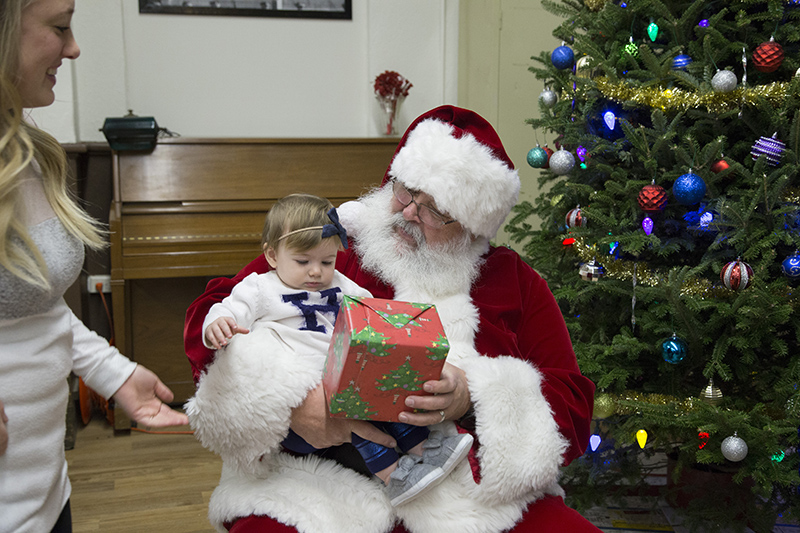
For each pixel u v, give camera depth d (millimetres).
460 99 3623
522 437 1114
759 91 1647
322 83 3490
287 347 1167
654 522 2025
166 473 2385
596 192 1948
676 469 1847
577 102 2039
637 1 1829
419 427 1113
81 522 2029
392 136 3416
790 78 1764
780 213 1630
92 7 3105
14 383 856
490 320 1324
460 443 1073
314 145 2930
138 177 2721
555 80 2143
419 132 1325
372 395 1013
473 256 1360
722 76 1629
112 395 1017
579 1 2152
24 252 847
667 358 1744
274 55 3414
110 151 2977
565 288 1997
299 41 3434
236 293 1209
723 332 1799
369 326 986
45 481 900
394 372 994
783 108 1657
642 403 1755
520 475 1090
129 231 2652
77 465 2438
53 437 922
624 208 1905
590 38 2035
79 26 3105
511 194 1314
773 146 1644
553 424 1154
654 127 1789
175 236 2678
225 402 1067
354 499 1106
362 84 3537
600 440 1899
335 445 1161
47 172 932
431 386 1016
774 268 1759
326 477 1135
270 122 3457
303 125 3502
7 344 856
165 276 2660
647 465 2322
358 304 1047
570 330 2012
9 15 795
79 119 3168
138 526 2018
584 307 2135
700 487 1976
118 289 2654
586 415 1240
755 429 1617
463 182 1230
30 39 822
